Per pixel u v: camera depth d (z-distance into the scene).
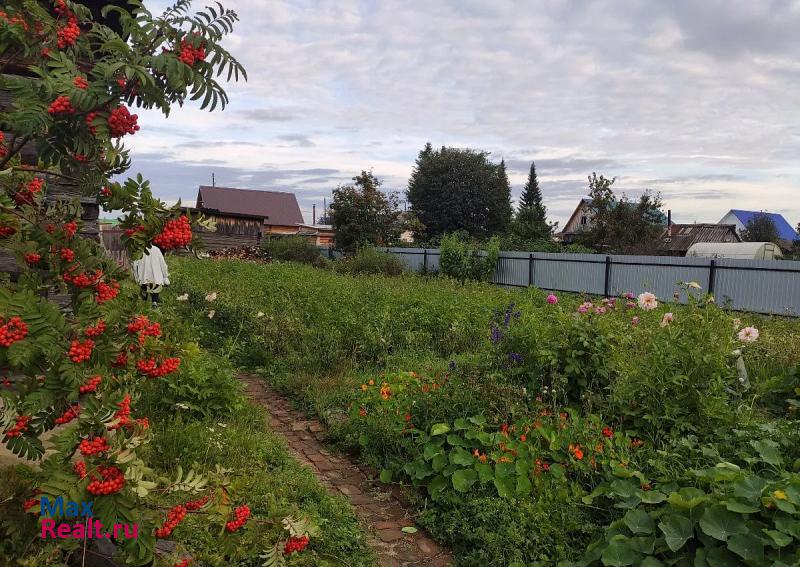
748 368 6.58
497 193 50.59
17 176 2.63
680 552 3.06
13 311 2.02
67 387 2.11
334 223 33.31
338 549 3.55
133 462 2.05
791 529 2.85
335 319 8.69
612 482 3.71
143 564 2.34
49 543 2.19
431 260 26.19
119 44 2.08
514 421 4.62
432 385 5.19
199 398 5.20
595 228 29.61
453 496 4.10
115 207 2.43
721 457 4.00
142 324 2.44
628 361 5.26
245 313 9.55
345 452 5.29
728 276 15.46
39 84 2.09
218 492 2.50
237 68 2.39
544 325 5.77
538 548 3.50
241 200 50.78
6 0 2.27
